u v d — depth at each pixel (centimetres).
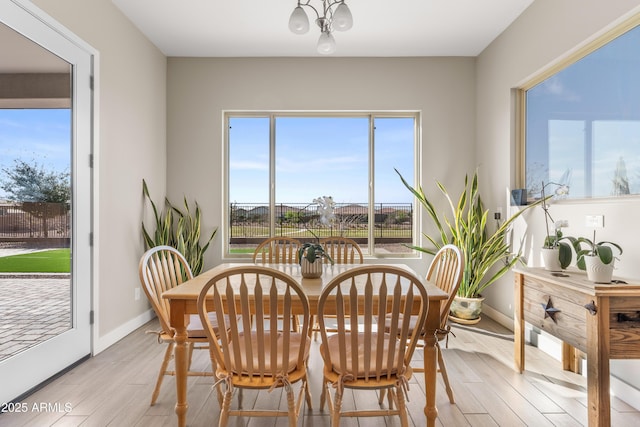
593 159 231
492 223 359
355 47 372
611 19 208
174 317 171
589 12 225
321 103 396
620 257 204
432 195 395
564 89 261
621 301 162
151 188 358
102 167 274
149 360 254
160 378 195
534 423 181
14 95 198
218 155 396
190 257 367
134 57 324
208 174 396
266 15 310
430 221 396
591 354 164
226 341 143
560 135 266
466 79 395
